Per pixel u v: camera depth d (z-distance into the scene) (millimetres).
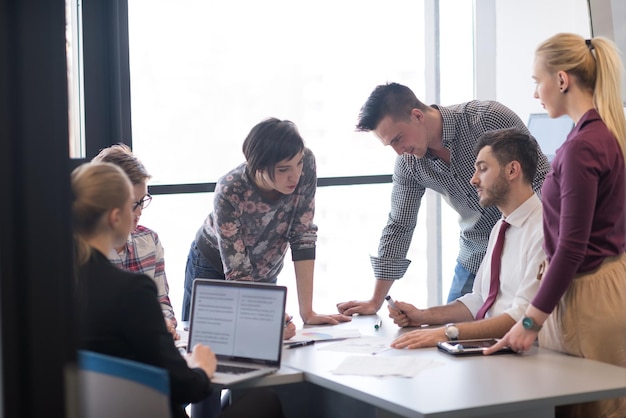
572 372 2512
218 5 4582
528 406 2244
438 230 5367
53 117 1489
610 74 2758
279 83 4805
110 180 2385
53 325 1488
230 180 3330
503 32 5223
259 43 4719
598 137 2670
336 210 5109
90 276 2342
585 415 2861
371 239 5227
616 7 4598
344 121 5027
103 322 2322
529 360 2670
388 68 5113
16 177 1476
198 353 2621
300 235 3502
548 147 4969
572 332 2756
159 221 4547
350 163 5090
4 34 1454
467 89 5320
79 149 4195
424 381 2436
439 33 5230
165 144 4516
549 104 2875
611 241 2744
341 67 4984
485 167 3062
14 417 1459
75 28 4148
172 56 4488
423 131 3467
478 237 3758
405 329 3230
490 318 2951
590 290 2736
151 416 2072
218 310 2822
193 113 4570
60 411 1486
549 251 2789
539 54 2863
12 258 1469
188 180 4594
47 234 1489
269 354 2699
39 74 1479
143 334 2326
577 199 2615
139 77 4418
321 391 3189
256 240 3473
